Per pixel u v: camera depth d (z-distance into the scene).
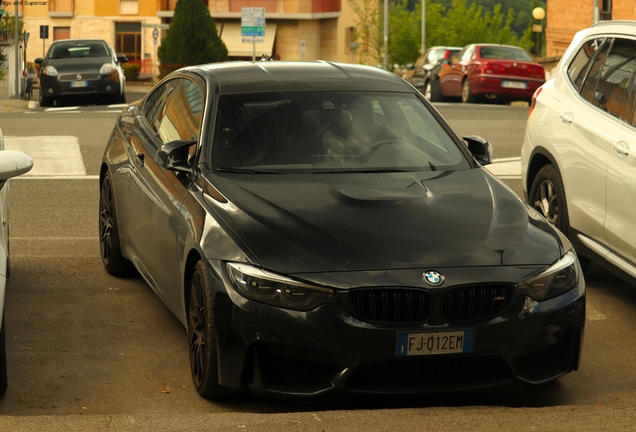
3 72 37.75
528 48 66.00
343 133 5.80
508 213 5.12
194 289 4.99
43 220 9.14
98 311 6.41
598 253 6.61
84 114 19.91
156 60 57.62
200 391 4.92
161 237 5.70
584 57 7.37
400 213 4.94
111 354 5.61
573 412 4.40
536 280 4.64
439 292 4.47
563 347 4.84
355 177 5.43
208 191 5.24
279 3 58.78
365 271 4.50
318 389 4.52
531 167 7.65
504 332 4.55
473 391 5.01
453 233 4.80
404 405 4.89
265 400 4.94
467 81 27.33
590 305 6.74
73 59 26.12
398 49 58.81
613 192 6.35
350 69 6.55
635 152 6.12
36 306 6.48
